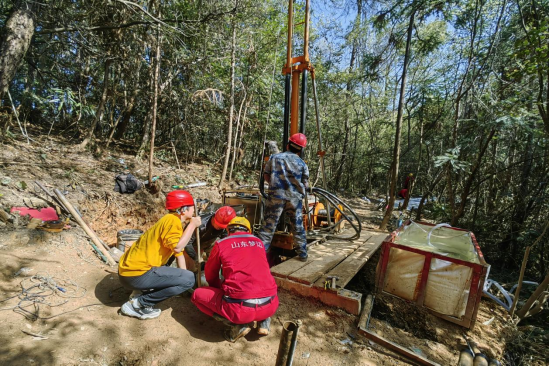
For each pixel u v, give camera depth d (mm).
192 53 8250
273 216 3564
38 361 2078
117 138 10219
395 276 3191
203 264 3598
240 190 5082
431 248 3359
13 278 3049
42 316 2590
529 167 5078
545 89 4082
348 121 15367
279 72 10617
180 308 2984
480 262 2826
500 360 2609
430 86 9039
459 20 6066
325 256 3969
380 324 2932
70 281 3213
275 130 11883
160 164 8711
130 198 6000
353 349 2551
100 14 6957
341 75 13078
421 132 10164
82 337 2395
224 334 2588
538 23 4027
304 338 2658
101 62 8617
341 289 3064
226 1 7477
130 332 2537
